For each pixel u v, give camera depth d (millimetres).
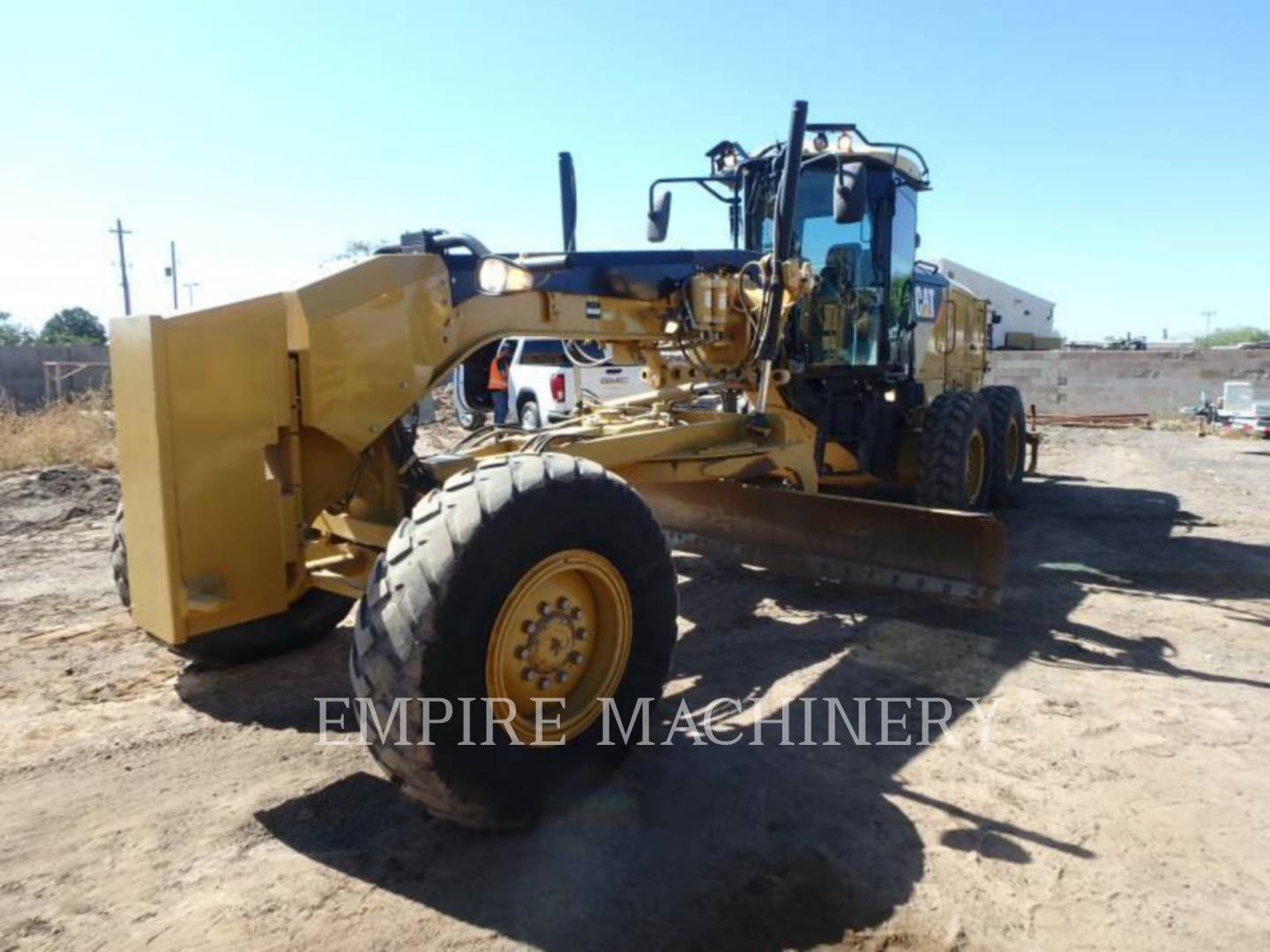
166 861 2955
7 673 4543
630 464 4641
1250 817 3205
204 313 3076
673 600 3436
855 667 4637
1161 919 2664
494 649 2875
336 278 3438
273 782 3461
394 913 2695
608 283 4684
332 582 3586
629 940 2578
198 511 3100
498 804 2918
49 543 7605
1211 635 5156
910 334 7770
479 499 2863
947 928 2627
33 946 2555
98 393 14758
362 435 3529
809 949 2543
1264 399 19938
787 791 3391
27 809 3268
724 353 5613
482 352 5375
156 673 4539
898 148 6758
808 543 5230
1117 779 3473
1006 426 8953
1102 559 6996
